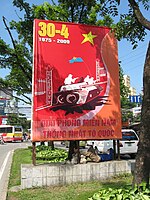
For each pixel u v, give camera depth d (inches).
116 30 332.2
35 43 384.2
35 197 307.4
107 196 217.8
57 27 393.7
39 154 692.7
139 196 212.7
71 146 431.8
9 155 909.8
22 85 915.4
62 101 385.7
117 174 399.5
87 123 393.7
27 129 2970.0
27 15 706.2
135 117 1817.2
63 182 367.2
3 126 2116.1
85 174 379.9
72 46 398.3
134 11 269.0
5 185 395.9
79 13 583.2
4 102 2915.8
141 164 241.0
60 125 381.7
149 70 250.1
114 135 405.4
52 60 387.5
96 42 410.0
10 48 758.5
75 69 396.2
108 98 407.8
